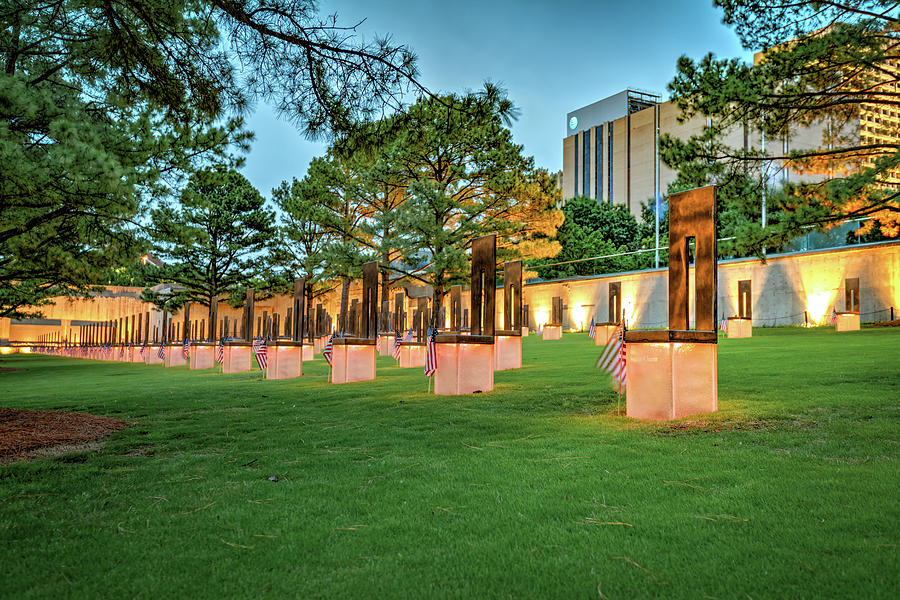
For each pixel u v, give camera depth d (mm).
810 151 14844
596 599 3361
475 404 11469
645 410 9148
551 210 32344
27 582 3807
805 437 7215
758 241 14219
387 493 5629
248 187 45750
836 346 18250
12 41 9602
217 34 7484
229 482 6250
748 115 14406
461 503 5250
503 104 7168
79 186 8297
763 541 4086
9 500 5727
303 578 3787
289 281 46375
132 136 10906
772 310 34781
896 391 9867
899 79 14141
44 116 8742
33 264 14477
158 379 22328
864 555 3744
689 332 9062
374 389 14891
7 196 8492
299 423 10203
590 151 107750
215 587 3684
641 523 4551
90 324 62938
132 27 7738
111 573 3914
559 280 48750
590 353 22234
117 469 6996
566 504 5082
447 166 31734
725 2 14047
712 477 5672
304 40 6734
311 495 5664
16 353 70500
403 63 6926
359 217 42375
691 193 9445
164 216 12664
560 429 8586
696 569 3701
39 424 9914
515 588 3531
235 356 24922
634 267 53344
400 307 32531
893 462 5891
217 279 45719
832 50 13484
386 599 3455
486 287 14695
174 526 4855
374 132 7516
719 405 9625
